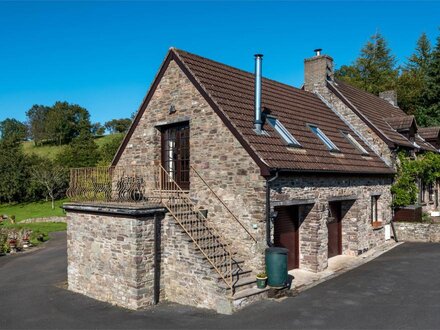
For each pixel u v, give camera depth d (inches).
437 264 567.2
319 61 876.0
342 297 432.8
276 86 745.0
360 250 656.4
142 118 620.7
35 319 416.2
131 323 391.2
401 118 898.7
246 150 479.8
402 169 795.4
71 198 561.6
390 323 353.1
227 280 424.2
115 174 629.6
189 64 564.1
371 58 1856.5
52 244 945.5
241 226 482.6
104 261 481.1
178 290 456.1
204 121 526.9
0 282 593.0
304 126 644.7
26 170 1988.2
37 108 4451.3
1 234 970.1
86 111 3821.4
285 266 440.8
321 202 561.9
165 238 470.9
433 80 1535.4
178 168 581.3
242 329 354.0
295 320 368.8
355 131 815.7
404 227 768.3
